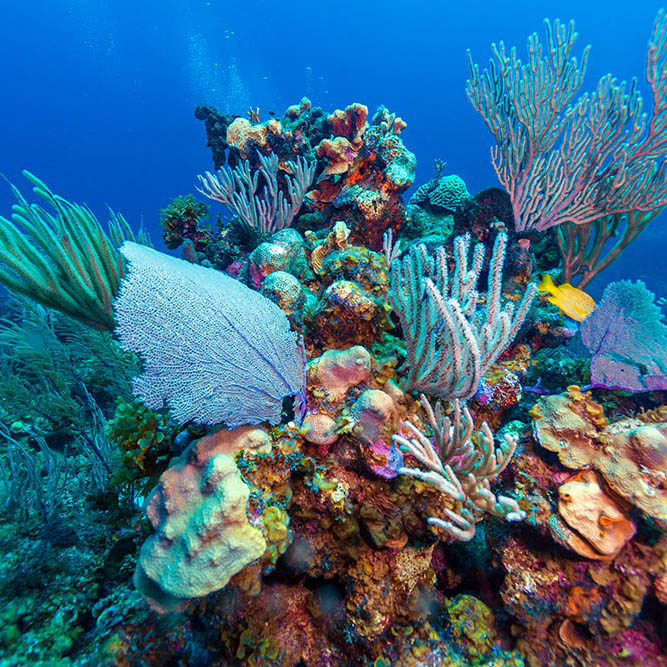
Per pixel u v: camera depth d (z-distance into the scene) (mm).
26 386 5684
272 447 2598
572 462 2564
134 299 2344
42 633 2846
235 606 2553
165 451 2906
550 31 4379
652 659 2275
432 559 2984
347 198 5285
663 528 2188
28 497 4059
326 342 3377
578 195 4805
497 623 2627
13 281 2824
